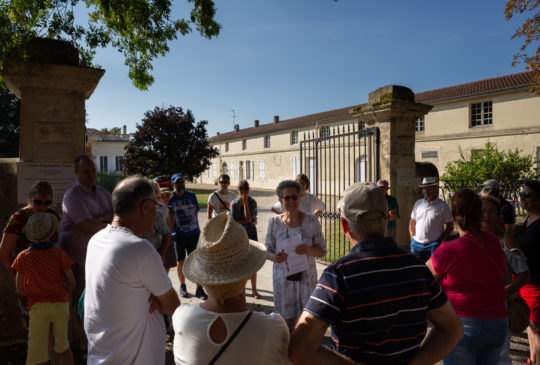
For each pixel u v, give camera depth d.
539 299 2.71
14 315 3.56
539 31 7.48
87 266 1.72
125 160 25.50
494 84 18.36
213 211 5.77
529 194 2.92
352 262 1.35
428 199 4.80
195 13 7.32
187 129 25.84
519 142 16.38
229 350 1.23
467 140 18.34
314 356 1.26
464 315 2.02
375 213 1.42
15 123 17.95
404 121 5.77
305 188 4.73
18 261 2.71
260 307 4.58
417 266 1.39
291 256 2.87
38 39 3.56
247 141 36.00
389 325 1.30
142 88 7.72
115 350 1.57
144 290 1.66
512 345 3.60
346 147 22.12
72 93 3.70
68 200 3.09
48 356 2.79
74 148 3.72
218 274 1.29
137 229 1.79
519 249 2.58
